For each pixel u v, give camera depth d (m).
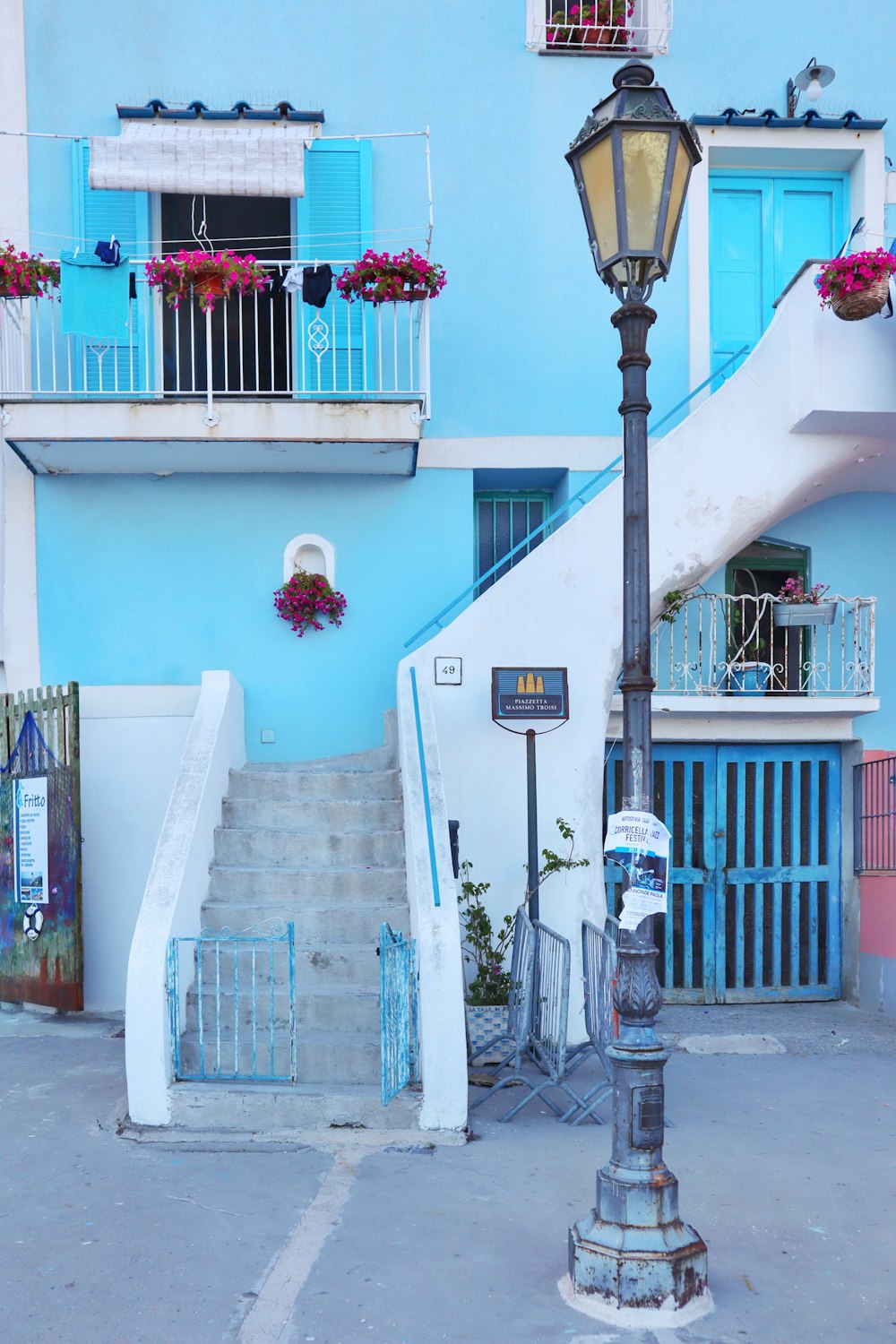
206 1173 5.00
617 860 4.04
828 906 9.63
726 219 9.95
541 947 6.78
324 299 8.45
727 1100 6.42
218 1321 3.70
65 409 8.22
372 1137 5.46
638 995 3.94
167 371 9.48
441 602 9.23
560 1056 5.97
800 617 9.01
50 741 8.40
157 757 8.84
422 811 6.69
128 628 9.09
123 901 8.70
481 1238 4.34
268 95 9.34
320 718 9.12
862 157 9.65
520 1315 3.74
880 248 7.96
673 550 8.14
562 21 9.57
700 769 9.59
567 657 8.02
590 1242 3.84
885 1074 7.09
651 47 9.48
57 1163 5.11
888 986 8.88
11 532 9.06
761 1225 4.52
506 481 9.76
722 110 9.56
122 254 8.80
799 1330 3.68
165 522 9.14
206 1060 6.02
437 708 7.94
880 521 9.85
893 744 9.56
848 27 9.66
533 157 9.45
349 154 9.34
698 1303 3.80
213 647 9.12
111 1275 4.01
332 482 9.23
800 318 7.93
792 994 9.50
